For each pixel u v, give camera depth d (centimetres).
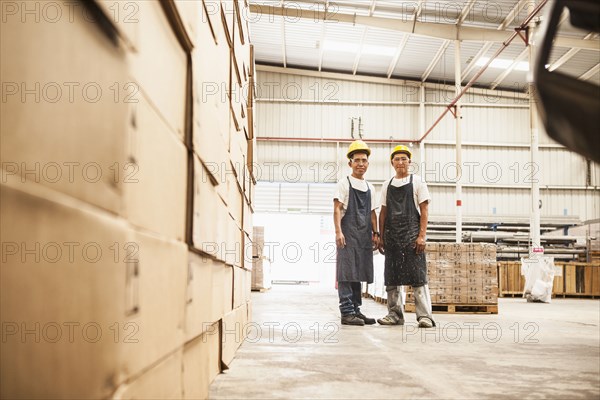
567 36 1171
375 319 516
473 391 195
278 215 1627
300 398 178
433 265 633
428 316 438
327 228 1633
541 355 289
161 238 98
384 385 202
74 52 62
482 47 1328
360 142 466
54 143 58
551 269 1002
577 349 316
